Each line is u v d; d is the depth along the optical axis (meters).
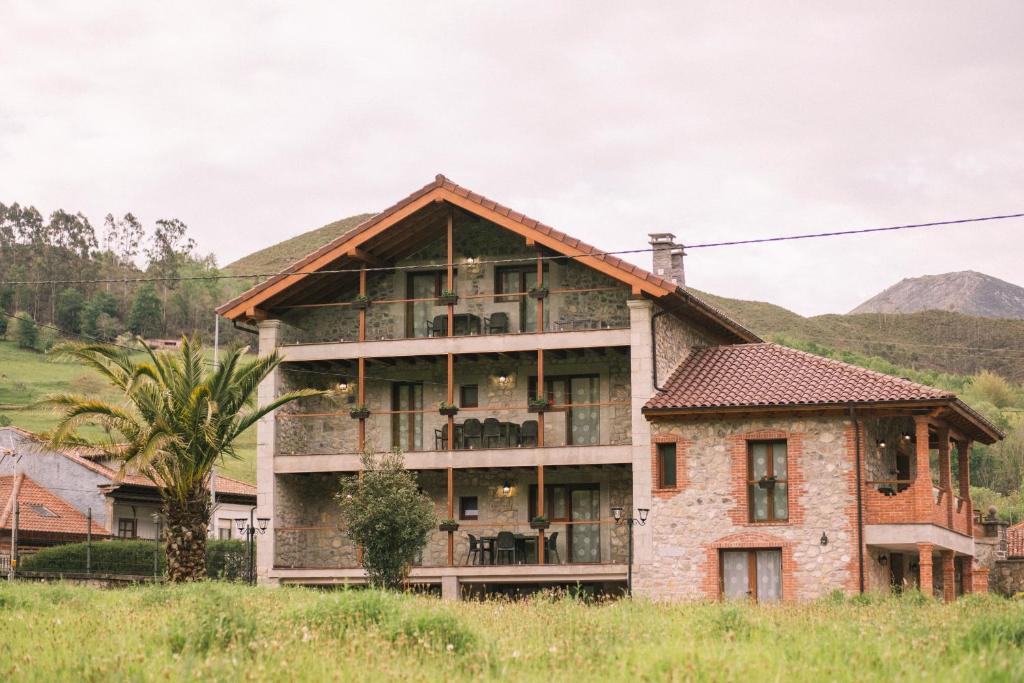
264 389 39.28
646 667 14.61
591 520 38.28
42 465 51.91
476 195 37.53
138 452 32.03
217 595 19.23
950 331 176.12
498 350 37.69
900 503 33.50
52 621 19.20
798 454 34.44
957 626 18.48
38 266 140.38
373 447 40.22
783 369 36.62
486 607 23.30
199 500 33.38
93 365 32.84
